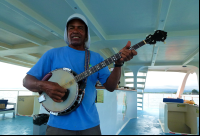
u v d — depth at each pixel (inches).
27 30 242.8
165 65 473.1
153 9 169.0
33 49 322.0
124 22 204.5
